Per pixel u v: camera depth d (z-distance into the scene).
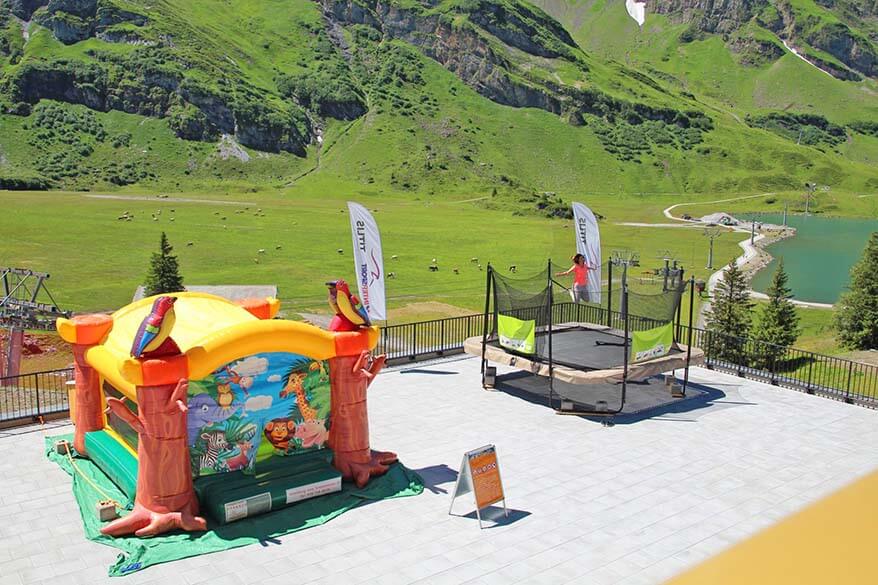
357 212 25.72
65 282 60.97
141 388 14.16
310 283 66.25
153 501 14.38
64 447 18.19
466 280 71.44
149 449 14.34
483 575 13.09
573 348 24.39
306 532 14.61
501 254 88.81
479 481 14.91
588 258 28.86
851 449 19.19
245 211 113.06
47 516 15.06
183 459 14.63
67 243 78.06
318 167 185.25
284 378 16.22
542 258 86.88
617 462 18.20
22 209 100.31
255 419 15.98
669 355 23.08
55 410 20.84
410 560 13.60
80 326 17.16
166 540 14.05
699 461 18.31
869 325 50.41
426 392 23.56
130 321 17.14
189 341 15.42
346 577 13.00
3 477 16.86
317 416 16.94
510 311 24.02
